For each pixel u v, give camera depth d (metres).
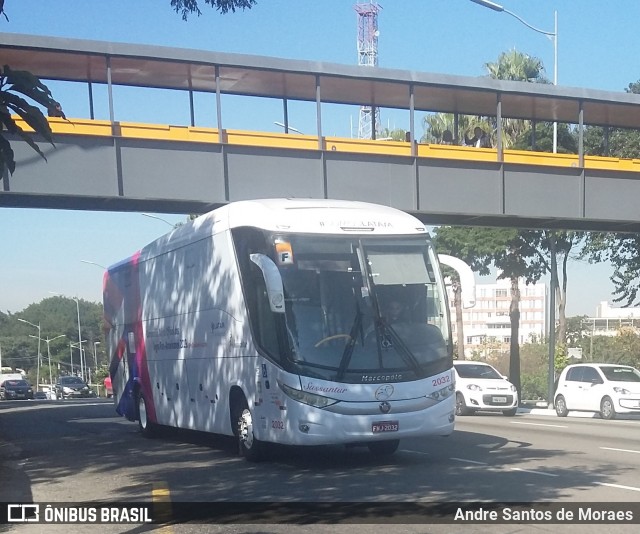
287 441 11.91
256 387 12.76
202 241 15.08
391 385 12.06
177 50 22.52
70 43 21.59
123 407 20.42
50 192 21.42
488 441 16.30
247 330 13.08
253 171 23.28
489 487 10.62
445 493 10.23
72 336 119.69
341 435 11.78
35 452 16.11
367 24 77.38
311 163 23.86
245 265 13.20
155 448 16.31
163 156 22.45
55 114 7.74
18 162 21.20
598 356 50.44
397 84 25.36
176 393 16.53
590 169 26.89
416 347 12.43
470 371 26.06
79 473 13.00
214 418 14.59
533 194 26.28
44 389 91.81
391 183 24.72
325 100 27.61
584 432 18.48
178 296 16.36
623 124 31.44
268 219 12.67
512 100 27.58
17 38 21.14
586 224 28.38
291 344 11.92
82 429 21.50
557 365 38.75
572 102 27.83
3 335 119.50
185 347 15.93
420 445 15.56
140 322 18.91
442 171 25.27
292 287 12.12
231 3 11.18
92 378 104.50
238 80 24.91
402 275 12.73
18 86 7.57
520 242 34.22
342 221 12.77
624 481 11.04
